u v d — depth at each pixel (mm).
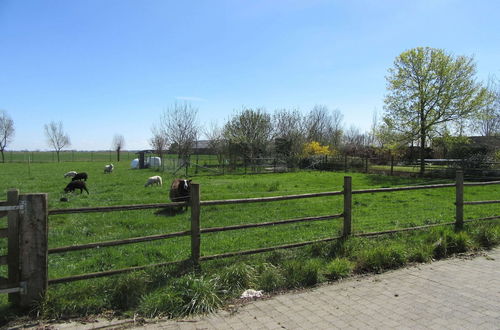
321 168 33406
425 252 5965
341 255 5867
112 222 9172
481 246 6660
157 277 4648
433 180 22484
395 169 29094
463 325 3672
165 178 24281
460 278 5043
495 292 4535
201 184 19156
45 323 3730
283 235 7609
